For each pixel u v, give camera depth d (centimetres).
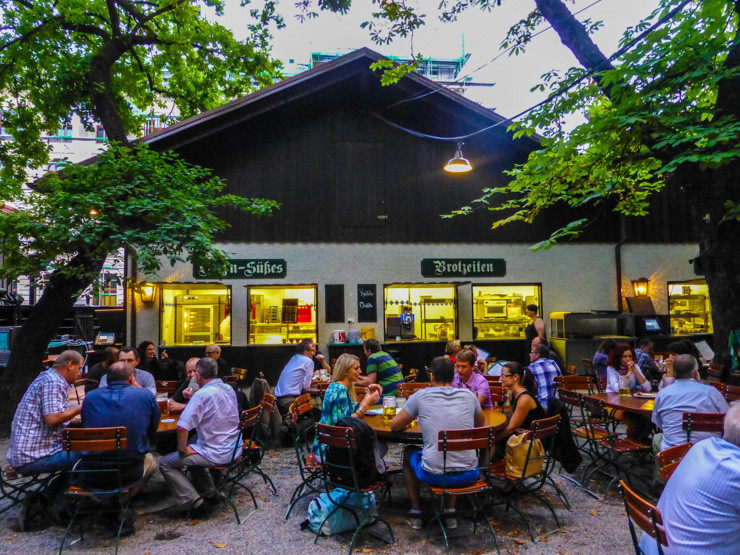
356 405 466
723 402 413
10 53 956
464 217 1166
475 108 1137
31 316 770
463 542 381
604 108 732
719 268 545
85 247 687
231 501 431
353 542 363
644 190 865
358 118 1153
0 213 702
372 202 1140
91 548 377
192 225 706
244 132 1108
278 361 1075
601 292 1198
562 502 461
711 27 518
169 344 1066
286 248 1105
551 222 1195
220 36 1109
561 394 550
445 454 363
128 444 395
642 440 541
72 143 2538
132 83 1177
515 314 1170
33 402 421
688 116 514
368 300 1117
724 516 201
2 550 375
